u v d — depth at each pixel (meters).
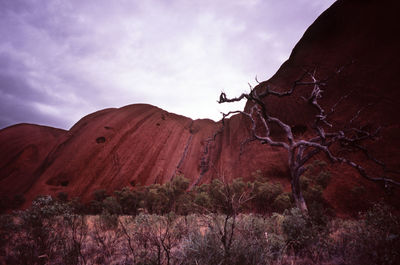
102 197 23.61
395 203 12.98
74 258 2.71
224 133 37.47
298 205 10.14
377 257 2.58
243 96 13.45
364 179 15.28
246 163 25.73
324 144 11.27
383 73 18.58
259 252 2.44
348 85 20.53
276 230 4.15
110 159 30.41
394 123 16.09
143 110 43.50
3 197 24.48
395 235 2.62
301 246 3.44
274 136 25.80
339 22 25.03
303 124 23.25
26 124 42.09
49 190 25.75
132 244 3.53
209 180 27.42
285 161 22.11
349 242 3.29
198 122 44.94
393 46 19.16
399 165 14.41
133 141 34.00
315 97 12.03
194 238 2.59
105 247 3.29
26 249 2.92
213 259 2.16
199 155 33.78
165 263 2.37
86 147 31.23
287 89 26.55
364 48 21.14
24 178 29.86
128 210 14.64
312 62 25.05
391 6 21.17
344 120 19.17
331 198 15.14
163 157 33.09
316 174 17.56
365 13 23.00
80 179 27.28
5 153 32.81
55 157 32.72
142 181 28.81
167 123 40.72
